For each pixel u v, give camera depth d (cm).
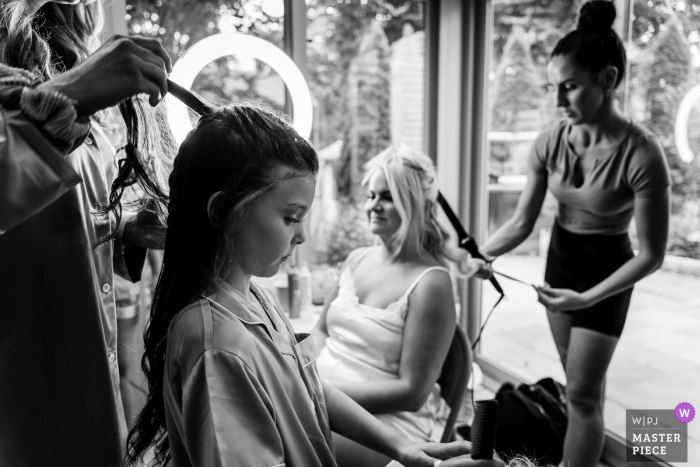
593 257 176
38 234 74
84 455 80
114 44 58
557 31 221
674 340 187
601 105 158
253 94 238
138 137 77
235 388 59
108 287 89
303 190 67
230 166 63
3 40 75
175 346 63
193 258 66
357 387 130
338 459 125
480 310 285
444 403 148
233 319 64
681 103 173
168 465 75
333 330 147
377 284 145
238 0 233
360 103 267
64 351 78
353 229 277
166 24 224
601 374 165
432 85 278
